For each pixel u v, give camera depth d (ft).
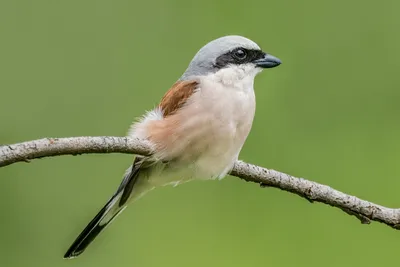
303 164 37.93
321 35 39.93
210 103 28.45
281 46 39.86
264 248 37.81
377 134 38.52
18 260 36.70
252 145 38.14
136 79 39.52
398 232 37.81
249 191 38.96
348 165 38.32
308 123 38.70
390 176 38.01
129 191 29.68
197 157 28.84
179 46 40.22
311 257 37.52
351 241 37.88
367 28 39.73
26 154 23.00
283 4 40.27
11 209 37.11
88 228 30.27
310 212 38.24
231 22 40.37
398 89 39.09
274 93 38.93
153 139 28.22
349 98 38.86
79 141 23.88
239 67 29.84
